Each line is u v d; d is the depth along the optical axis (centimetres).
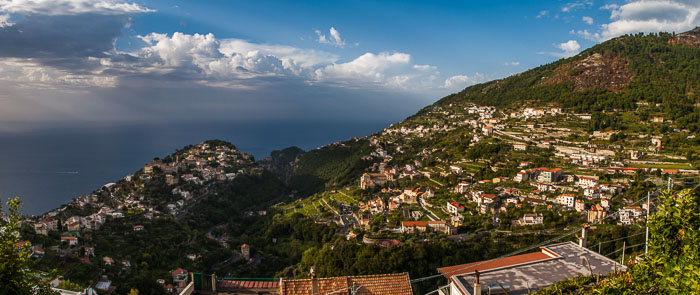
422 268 8862
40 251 9462
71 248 10481
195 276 3228
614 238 8788
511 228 10125
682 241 2652
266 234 15062
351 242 10131
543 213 10569
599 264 3700
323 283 3073
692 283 2086
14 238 2439
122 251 11344
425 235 10375
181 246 12669
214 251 12731
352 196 17225
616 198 10788
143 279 9731
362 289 3077
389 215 12688
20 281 2405
